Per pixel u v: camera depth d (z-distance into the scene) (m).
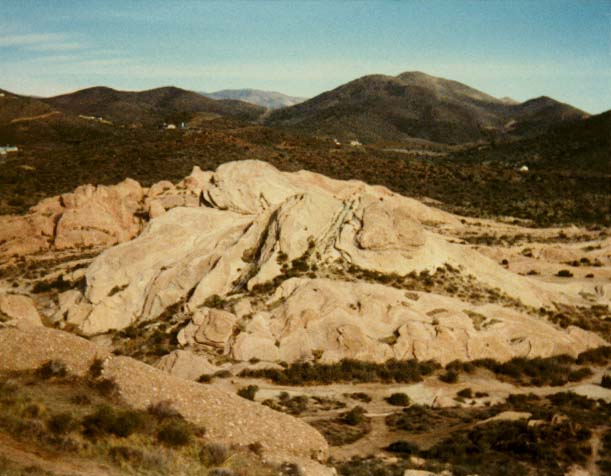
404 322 40.72
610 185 141.75
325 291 42.56
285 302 42.53
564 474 25.12
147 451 18.23
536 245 81.81
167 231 57.06
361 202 51.62
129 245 55.84
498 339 40.59
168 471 17.62
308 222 50.41
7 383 20.75
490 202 125.38
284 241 48.75
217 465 19.06
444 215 96.00
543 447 27.17
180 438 19.78
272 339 40.06
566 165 191.88
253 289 46.25
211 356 39.72
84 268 63.62
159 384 22.36
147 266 53.97
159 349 41.72
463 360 39.47
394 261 47.53
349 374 37.34
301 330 40.16
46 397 20.69
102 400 21.27
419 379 37.41
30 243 74.69
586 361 41.75
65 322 50.97
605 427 29.98
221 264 49.38
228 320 40.97
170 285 50.59
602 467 25.78
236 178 62.81
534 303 49.16
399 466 24.38
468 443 28.25
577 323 47.66
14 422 17.78
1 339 23.12
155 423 20.47
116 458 17.61
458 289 47.09
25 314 49.03
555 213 115.56
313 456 21.86
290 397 34.25
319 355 38.78
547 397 36.00
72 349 23.12
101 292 52.41
